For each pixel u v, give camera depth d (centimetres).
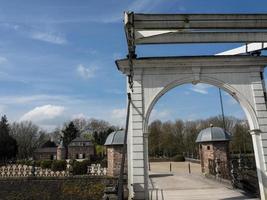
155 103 1201
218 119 6300
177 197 1177
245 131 5134
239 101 1212
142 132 1166
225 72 1223
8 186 2125
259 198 1143
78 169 2248
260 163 1143
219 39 1080
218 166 1755
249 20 1052
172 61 1205
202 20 1038
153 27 1026
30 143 7569
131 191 1125
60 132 8294
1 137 5916
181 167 3109
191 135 5909
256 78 1219
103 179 2025
